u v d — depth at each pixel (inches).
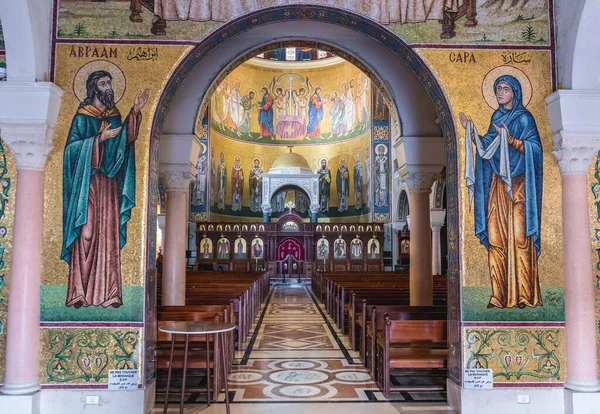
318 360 354.0
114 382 241.9
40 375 241.4
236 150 1230.3
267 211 1159.6
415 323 278.4
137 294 246.2
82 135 249.8
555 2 257.0
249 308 476.1
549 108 253.0
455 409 249.6
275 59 1263.5
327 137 1251.8
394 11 259.0
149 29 254.8
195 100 396.5
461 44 257.8
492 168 253.8
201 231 1061.1
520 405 245.0
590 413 237.5
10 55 237.5
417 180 404.5
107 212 248.2
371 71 396.2
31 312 237.9
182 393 231.0
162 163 400.2
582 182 247.6
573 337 244.1
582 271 244.5
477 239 251.3
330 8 256.5
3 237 247.9
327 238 1076.5
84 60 251.9
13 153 240.4
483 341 247.8
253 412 245.6
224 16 256.4
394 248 1022.4
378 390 282.5
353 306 398.0
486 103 256.1
